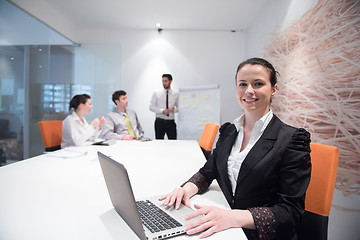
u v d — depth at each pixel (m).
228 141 0.97
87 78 4.68
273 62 3.23
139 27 4.61
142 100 4.77
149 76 4.75
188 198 0.81
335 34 1.82
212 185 1.01
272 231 0.63
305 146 0.74
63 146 2.18
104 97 4.71
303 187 0.70
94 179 1.06
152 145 2.12
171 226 0.59
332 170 0.81
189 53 4.75
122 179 0.54
